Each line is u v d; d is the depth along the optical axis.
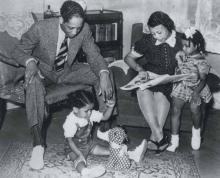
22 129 3.61
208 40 4.12
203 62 3.05
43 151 3.00
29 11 3.94
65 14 2.93
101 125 3.41
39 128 2.99
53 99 3.18
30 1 3.98
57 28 3.20
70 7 2.92
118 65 3.55
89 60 3.34
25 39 3.21
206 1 4.07
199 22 4.19
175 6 4.50
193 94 3.10
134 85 3.07
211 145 3.39
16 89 3.29
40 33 3.19
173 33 3.23
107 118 3.26
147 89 3.18
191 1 4.26
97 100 3.37
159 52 3.24
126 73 3.42
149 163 3.04
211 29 4.07
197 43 3.04
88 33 3.33
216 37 4.04
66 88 3.31
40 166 2.89
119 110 3.42
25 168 2.91
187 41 3.04
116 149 2.88
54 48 3.24
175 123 3.21
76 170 2.89
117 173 2.87
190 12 4.30
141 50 3.32
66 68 3.42
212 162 3.09
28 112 2.94
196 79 3.10
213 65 4.15
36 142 2.99
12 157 3.07
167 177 2.84
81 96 2.85
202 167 3.01
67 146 2.99
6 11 3.78
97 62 3.30
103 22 4.61
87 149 3.01
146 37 3.31
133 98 3.37
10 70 3.37
